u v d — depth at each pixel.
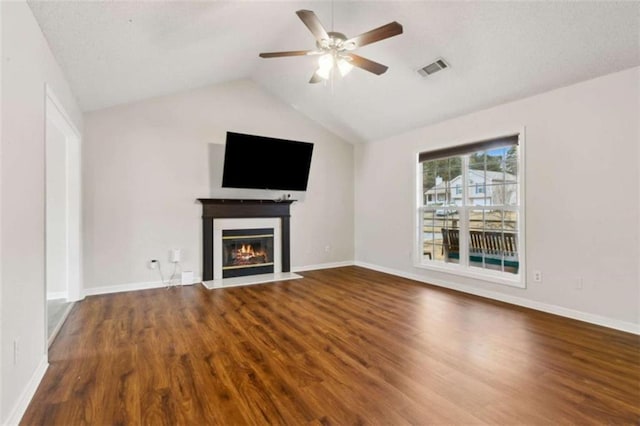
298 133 5.94
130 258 4.55
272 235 5.61
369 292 4.44
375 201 6.06
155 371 2.30
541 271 3.63
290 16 3.54
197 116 5.03
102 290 4.38
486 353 2.58
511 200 4.07
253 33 3.73
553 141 3.51
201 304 3.89
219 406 1.90
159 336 2.93
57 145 4.10
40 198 2.35
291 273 5.64
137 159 4.60
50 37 2.53
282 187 5.55
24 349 1.96
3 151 1.69
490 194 4.29
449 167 4.82
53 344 2.75
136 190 4.59
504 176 4.14
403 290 4.55
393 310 3.66
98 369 2.33
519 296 3.85
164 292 4.43
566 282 3.43
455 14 2.98
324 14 3.44
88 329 3.09
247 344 2.76
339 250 6.43
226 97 5.26
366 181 6.28
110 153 4.43
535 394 2.02
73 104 3.63
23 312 1.96
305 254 6.06
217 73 4.71
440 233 4.96
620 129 3.04
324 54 2.81
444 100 4.25
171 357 2.52
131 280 4.56
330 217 6.32
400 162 5.51
